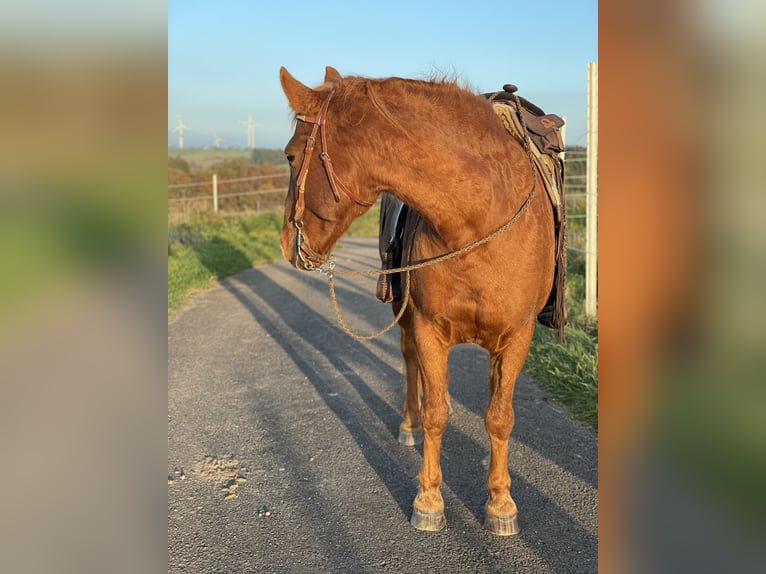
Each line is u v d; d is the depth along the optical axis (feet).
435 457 9.98
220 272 37.01
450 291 8.97
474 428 13.79
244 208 74.13
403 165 8.31
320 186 8.63
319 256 9.12
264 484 11.48
